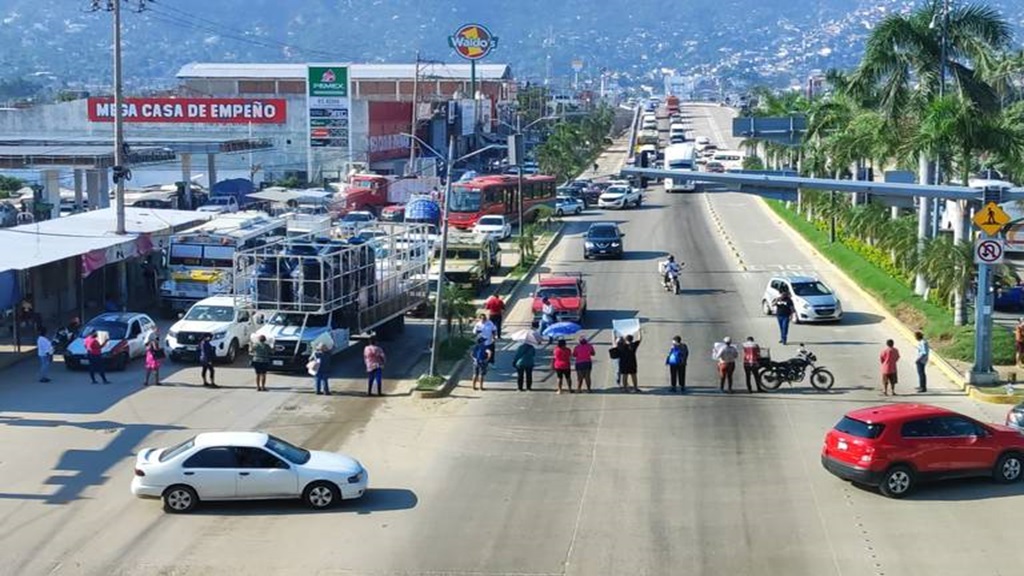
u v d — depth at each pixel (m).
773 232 80.94
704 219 89.69
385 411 34.72
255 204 84.94
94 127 103.56
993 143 45.38
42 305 48.09
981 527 24.14
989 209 35.50
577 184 103.19
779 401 35.59
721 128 199.25
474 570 21.89
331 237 46.59
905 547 23.00
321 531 24.16
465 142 134.00
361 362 41.69
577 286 49.06
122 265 50.78
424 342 45.34
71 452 30.03
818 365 40.47
